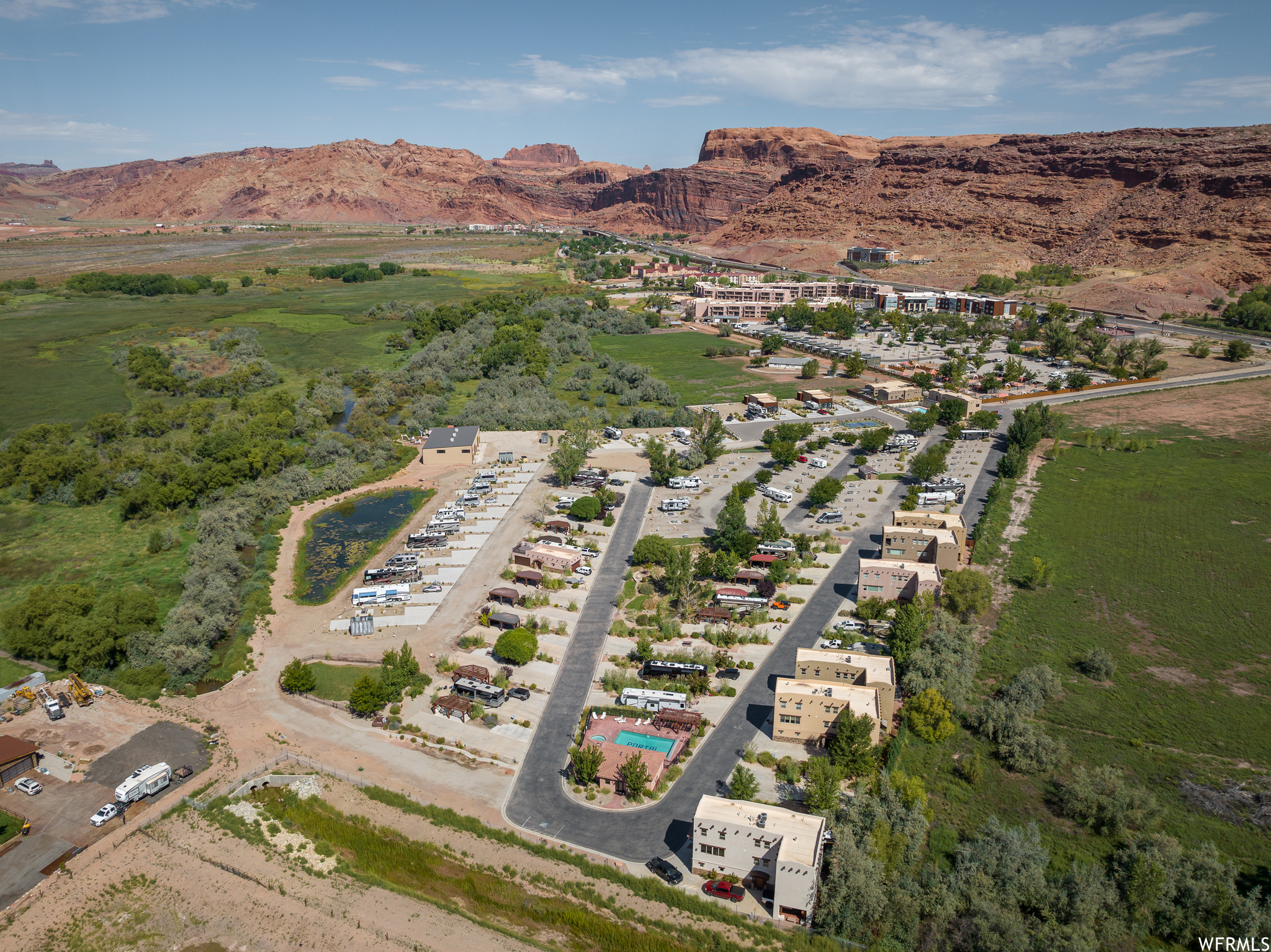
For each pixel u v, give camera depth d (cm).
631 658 12338
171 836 9069
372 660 12456
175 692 11775
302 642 13062
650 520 17400
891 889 7950
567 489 19300
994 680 11869
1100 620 13450
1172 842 8456
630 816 9212
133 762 10212
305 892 8300
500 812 9294
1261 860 8481
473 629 13275
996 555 15775
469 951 7606
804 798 9300
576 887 8256
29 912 8069
